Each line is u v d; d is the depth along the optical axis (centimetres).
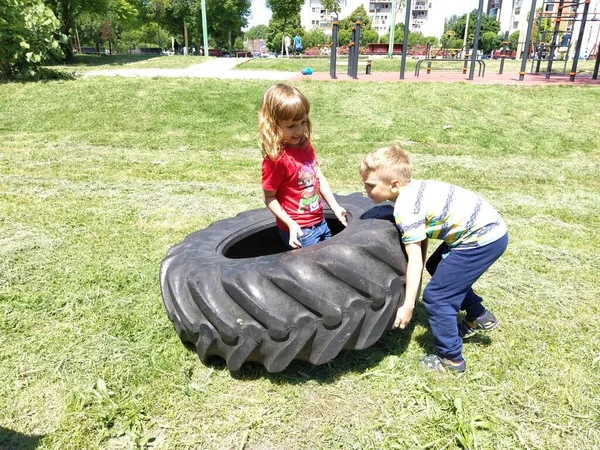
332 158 730
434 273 279
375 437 219
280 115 254
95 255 407
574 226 480
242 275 234
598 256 411
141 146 808
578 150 777
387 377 257
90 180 629
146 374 260
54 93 1080
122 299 337
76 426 225
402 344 287
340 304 230
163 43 8019
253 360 243
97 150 784
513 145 798
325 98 1045
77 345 285
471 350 281
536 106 989
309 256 235
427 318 317
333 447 214
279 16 5978
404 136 843
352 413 234
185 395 246
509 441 216
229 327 233
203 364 269
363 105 1004
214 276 245
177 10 5138
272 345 231
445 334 255
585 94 1070
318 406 238
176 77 1248
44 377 259
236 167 692
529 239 447
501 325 306
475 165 697
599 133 847
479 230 242
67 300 334
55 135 866
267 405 239
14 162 712
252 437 221
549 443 215
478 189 595
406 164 247
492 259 247
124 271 378
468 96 1055
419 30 9788
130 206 531
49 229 462
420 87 1130
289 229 274
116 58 2366
